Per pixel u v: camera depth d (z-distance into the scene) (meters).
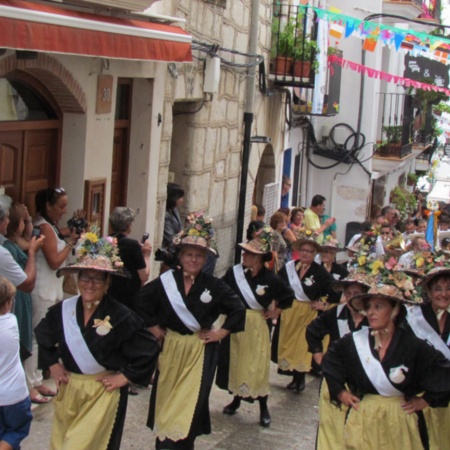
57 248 7.90
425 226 15.93
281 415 8.84
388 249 9.94
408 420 5.80
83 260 5.89
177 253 7.22
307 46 16.34
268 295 8.39
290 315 9.54
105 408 5.96
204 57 12.43
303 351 9.56
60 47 7.21
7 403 5.61
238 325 7.22
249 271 8.45
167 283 7.14
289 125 18.38
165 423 7.10
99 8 8.57
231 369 8.40
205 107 12.88
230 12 13.48
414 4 21.94
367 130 21.73
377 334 5.79
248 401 8.40
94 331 5.91
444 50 20.77
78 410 6.01
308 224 14.08
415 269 7.18
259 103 15.77
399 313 5.79
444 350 6.91
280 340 9.63
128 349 6.01
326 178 22.08
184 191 12.74
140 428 7.98
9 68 7.93
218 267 14.41
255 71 14.72
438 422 6.62
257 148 16.03
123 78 10.62
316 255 10.89
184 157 12.68
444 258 7.24
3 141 8.50
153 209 11.24
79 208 9.47
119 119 10.77
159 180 11.48
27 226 7.66
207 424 7.32
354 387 5.92
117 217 8.17
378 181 24.94
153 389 7.31
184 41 9.34
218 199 14.06
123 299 8.10
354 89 21.64
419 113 24.48
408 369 5.73
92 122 9.50
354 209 22.08
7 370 5.61
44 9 7.24
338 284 6.73
